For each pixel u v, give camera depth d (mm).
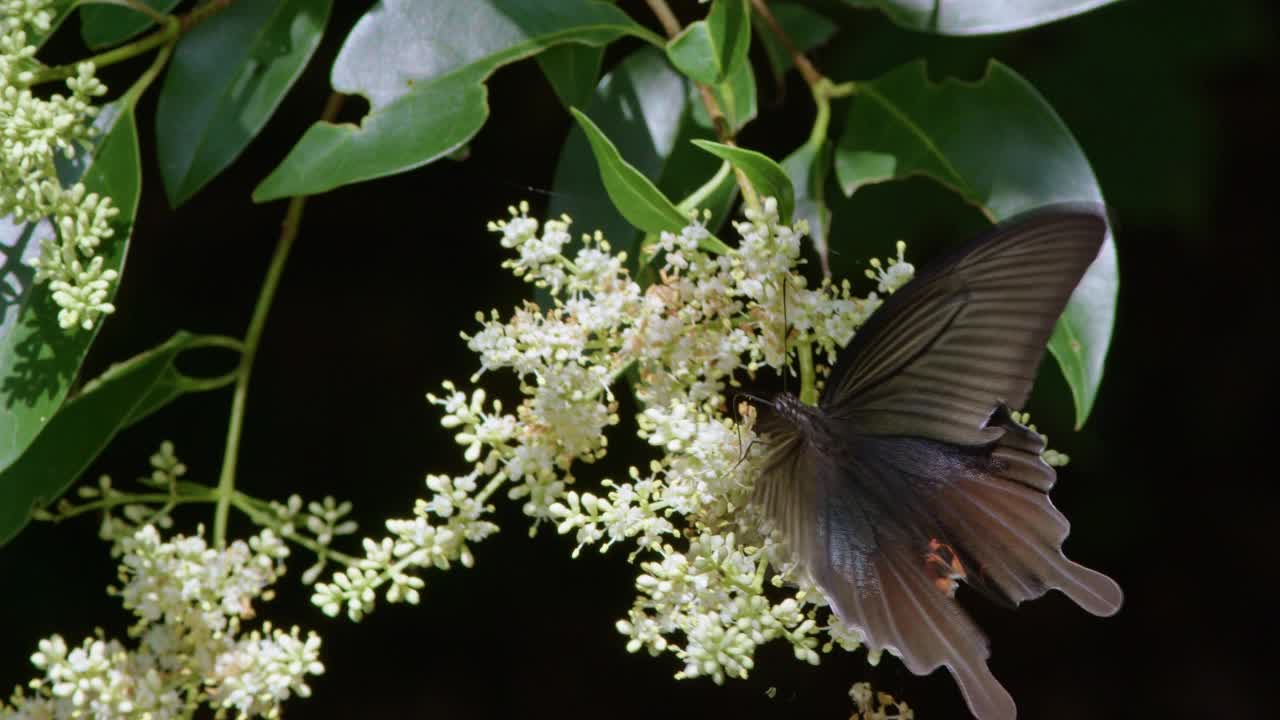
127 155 1430
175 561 1438
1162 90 1567
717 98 1449
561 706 1753
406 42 1437
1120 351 1662
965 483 1405
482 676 1756
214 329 1631
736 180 1433
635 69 1468
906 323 1397
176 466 1456
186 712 1433
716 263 1413
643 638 1399
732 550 1397
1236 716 1732
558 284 1416
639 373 1438
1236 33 1563
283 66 1444
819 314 1411
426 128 1431
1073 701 1795
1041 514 1400
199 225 1627
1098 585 1394
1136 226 1571
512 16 1442
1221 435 1669
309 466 1633
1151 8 1568
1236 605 1741
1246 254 1626
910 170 1458
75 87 1425
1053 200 1450
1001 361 1390
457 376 1632
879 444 1406
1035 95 1454
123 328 1617
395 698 1739
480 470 1413
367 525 1633
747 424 1408
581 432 1413
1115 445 1674
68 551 1610
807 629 1397
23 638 1604
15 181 1417
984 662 1390
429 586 1722
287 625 1640
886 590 1399
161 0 1446
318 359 1639
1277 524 1678
